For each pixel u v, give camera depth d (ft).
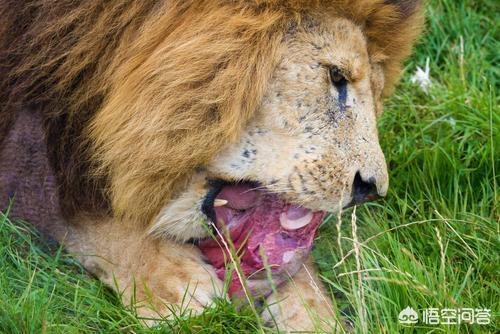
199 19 23.77
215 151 24.20
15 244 25.76
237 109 23.84
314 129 24.67
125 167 24.41
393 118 33.78
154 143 23.94
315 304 25.35
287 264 25.77
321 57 24.61
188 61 23.59
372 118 25.90
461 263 27.32
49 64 25.13
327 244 28.14
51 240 26.16
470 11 38.99
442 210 29.55
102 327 24.00
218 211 25.88
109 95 24.63
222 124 23.85
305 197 24.84
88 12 24.61
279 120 24.49
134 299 23.99
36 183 26.18
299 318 25.05
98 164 25.17
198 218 25.32
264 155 24.61
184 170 24.38
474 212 29.45
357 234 28.45
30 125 25.99
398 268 25.25
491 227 28.17
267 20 23.86
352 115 25.29
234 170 24.71
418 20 28.30
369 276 25.17
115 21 24.49
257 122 24.53
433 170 31.09
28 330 22.58
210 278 25.08
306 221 25.81
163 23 23.97
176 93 23.68
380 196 26.17
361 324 22.61
